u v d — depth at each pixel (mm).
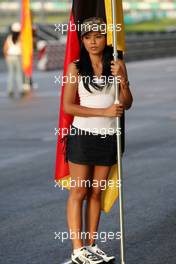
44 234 9609
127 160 15086
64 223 10164
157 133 18859
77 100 7945
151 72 42312
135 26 99562
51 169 14383
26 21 22672
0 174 13922
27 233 9680
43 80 37188
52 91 31625
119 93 7711
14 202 11555
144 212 10672
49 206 11242
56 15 87938
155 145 16969
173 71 42875
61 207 11156
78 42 7812
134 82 35719
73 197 7992
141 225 9930
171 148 16547
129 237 9320
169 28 94625
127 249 8797
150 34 73875
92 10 7918
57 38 58438
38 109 25047
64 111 7762
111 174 8109
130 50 54812
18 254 8727
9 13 84875
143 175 13484
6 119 22422
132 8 103438
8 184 12977
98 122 7738
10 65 30047
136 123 20844
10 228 9961
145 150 16297
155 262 8281
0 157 15867
